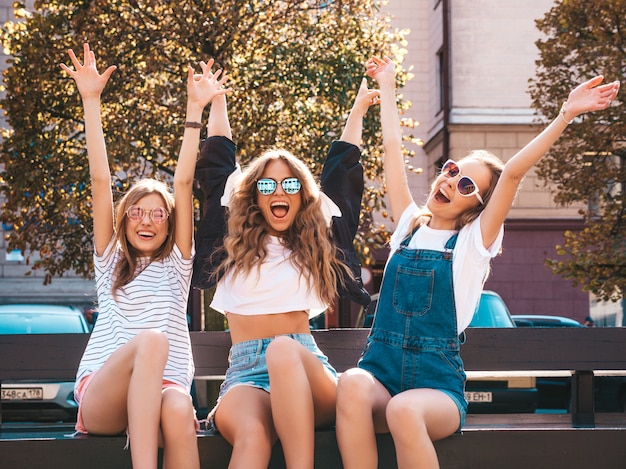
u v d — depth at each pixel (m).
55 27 11.73
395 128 4.73
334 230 4.59
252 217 4.31
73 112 12.13
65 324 9.79
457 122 21.66
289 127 12.19
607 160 13.91
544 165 14.05
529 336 4.99
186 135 4.45
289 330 4.23
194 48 11.55
